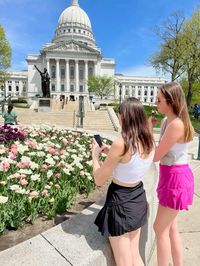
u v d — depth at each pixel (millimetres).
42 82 27031
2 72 34500
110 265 1952
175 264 2400
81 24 94750
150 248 2908
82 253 1771
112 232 1813
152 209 2836
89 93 78812
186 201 2141
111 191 1908
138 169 1836
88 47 80375
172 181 2143
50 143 5195
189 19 29625
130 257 1855
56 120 21078
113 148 1767
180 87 2141
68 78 80562
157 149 2148
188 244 3109
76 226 2135
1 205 2438
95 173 1917
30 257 1710
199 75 30609
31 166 3361
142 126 1824
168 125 2121
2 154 4316
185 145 2152
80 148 5152
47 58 79375
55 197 2910
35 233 2355
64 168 3584
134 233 1917
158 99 2236
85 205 3102
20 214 2428
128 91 97750
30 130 7492
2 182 2871
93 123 20031
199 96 35469
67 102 38438
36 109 25625
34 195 2607
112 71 89875
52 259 1693
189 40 29359
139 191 1926
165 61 32656
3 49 32594
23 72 93500
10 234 2326
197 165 6727
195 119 24469
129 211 1817
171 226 2377
